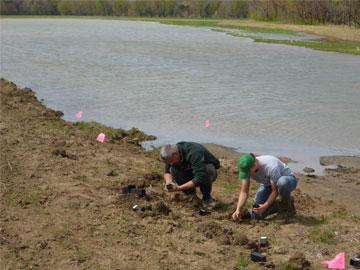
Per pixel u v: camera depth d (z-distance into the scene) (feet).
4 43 114.83
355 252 22.12
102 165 32.24
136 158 34.78
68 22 212.02
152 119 46.24
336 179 32.58
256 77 68.74
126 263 20.34
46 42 118.21
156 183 29.53
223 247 21.97
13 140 36.14
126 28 173.58
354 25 155.22
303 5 171.94
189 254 21.25
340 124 44.39
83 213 24.62
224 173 32.81
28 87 60.95
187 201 26.61
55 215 24.35
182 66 78.84
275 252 21.86
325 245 22.67
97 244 21.77
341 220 25.57
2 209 24.76
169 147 25.54
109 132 41.01
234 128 43.16
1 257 20.48
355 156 36.70
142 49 103.60
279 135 41.24
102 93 57.57
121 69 75.46
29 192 26.81
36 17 253.85
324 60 87.56
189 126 43.88
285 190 24.48
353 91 59.26
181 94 56.75
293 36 132.98
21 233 22.52
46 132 39.78
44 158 32.48
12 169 30.04
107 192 27.40
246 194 24.54
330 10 166.40
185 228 23.65
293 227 24.39
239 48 106.32
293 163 35.35
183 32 154.30
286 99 54.29
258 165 24.63
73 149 35.47
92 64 80.79
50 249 21.26
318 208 27.37
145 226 23.53
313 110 49.37
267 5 191.52
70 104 52.24
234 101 53.11
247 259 21.02
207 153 26.11
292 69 76.59
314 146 38.70
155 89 59.67
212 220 24.88
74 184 28.19
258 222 24.76
